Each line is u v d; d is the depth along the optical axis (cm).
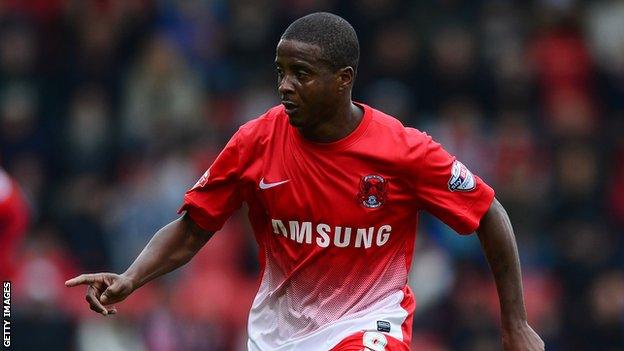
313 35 2095
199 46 5338
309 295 2181
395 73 5147
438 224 4566
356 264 2172
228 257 4497
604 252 4759
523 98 5206
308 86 2094
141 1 5412
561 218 4825
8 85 5197
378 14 5250
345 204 2144
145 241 4650
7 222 3597
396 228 2175
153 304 4359
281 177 2156
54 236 4612
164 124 5053
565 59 5406
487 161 4928
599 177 4962
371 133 2152
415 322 4378
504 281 2194
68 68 5256
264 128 2183
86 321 4262
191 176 4728
